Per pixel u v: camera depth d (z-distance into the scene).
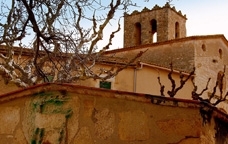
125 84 19.52
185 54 25.05
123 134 4.25
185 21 36.84
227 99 26.69
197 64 24.86
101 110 4.36
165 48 25.58
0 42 8.34
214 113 4.22
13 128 4.75
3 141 4.79
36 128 4.53
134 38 34.62
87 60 11.23
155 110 4.20
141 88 20.05
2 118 4.85
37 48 7.50
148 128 4.19
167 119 4.14
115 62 18.67
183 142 4.03
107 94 4.33
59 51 8.27
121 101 4.32
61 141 4.39
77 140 4.36
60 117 4.45
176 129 4.08
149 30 34.09
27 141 4.59
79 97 4.44
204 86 24.83
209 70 25.70
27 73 10.85
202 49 25.64
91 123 4.36
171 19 34.16
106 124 4.32
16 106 4.79
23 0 6.48
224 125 4.61
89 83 18.14
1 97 4.85
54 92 4.51
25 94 4.68
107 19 10.62
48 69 11.37
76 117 4.41
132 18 35.19
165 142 4.10
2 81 15.18
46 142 4.45
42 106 4.54
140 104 4.26
